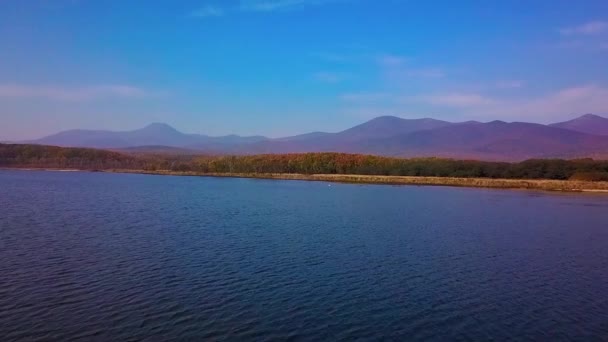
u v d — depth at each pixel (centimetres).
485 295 3866
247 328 3088
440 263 4869
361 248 5472
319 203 10512
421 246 5684
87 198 10556
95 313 3238
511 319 3366
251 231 6438
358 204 10425
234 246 5388
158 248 5172
